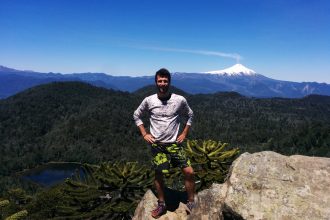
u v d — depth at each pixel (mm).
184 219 3203
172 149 3035
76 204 6684
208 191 3105
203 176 5227
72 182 6617
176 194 3547
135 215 3496
